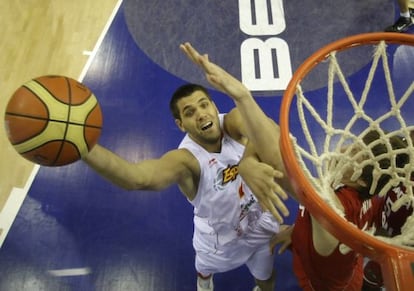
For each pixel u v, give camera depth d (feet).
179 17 13.83
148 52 13.01
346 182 5.01
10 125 4.53
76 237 9.73
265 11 13.79
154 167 5.52
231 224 6.75
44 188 10.46
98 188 10.44
